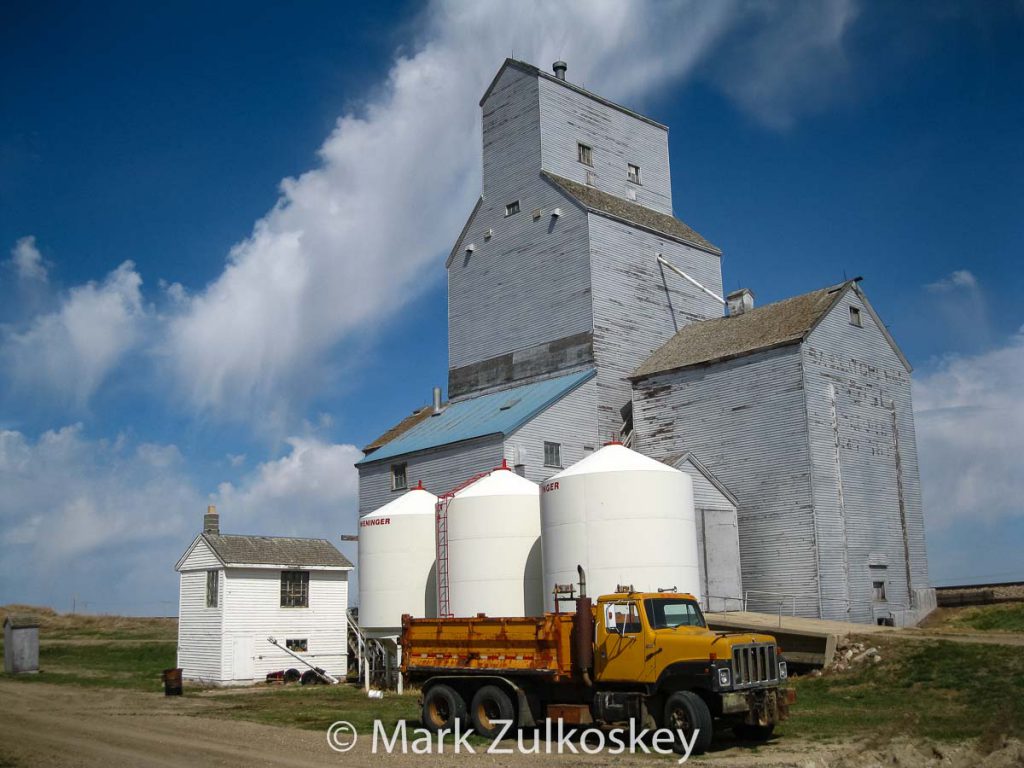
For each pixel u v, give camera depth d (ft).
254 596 128.26
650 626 63.16
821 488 125.80
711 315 173.47
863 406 136.46
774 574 126.52
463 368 174.40
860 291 141.90
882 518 134.41
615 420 151.12
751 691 61.11
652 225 166.81
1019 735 61.72
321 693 107.86
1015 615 128.77
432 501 123.65
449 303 179.63
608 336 153.58
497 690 68.54
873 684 86.58
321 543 139.33
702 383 140.36
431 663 74.08
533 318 162.20
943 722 67.36
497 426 137.59
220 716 82.17
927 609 137.28
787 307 142.41
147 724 76.43
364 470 158.81
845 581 125.08
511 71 174.19
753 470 131.54
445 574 110.22
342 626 136.26
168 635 222.28
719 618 111.65
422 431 159.63
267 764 55.93
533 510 109.19
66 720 79.51
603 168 174.50
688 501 99.55
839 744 60.70
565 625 67.10
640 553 94.89
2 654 177.68
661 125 188.55
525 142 168.86
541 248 162.81
